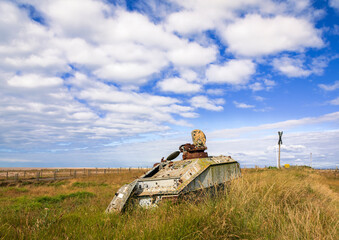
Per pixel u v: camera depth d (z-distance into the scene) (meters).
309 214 4.89
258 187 6.75
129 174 32.44
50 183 23.17
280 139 27.27
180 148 8.49
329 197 8.24
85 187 19.28
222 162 7.73
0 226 4.45
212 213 4.61
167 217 4.62
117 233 4.02
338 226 4.85
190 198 5.71
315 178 15.63
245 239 3.96
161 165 8.28
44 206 9.11
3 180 24.14
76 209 6.71
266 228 4.49
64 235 4.12
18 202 10.72
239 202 5.25
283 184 7.34
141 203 5.74
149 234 3.81
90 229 4.40
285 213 5.34
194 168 6.49
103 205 7.71
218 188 6.84
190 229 4.00
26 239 3.98
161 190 5.75
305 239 4.04
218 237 3.95
